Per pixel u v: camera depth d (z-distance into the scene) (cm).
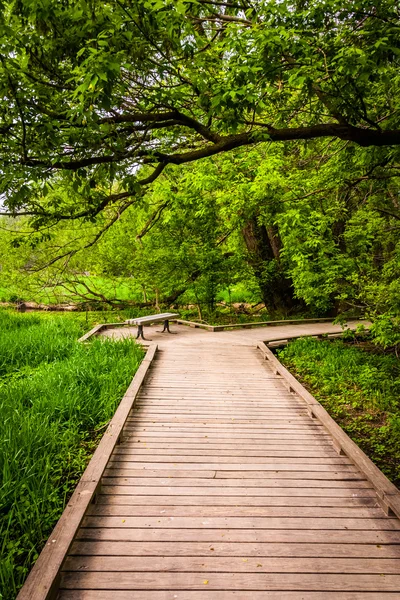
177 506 339
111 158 345
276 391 668
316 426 523
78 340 971
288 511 335
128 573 263
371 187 794
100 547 286
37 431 441
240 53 357
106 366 741
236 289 1894
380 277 793
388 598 247
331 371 825
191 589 252
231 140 402
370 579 261
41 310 1952
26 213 420
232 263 1377
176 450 446
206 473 396
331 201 897
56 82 352
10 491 338
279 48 352
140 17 296
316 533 306
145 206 426
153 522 316
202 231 1327
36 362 840
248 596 247
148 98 355
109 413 550
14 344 909
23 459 395
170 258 1326
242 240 1673
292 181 904
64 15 288
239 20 452
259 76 371
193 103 398
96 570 265
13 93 291
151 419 537
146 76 364
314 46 369
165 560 275
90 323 1420
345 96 398
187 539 297
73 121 325
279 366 773
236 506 341
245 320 1576
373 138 399
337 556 281
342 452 443
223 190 1034
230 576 262
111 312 1730
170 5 283
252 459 429
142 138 374
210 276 1347
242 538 299
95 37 297
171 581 257
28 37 299
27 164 320
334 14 396
